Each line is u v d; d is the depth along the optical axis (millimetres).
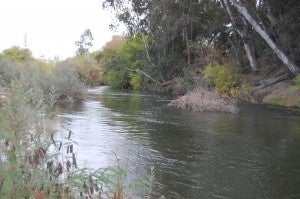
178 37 39281
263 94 27031
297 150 10477
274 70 31172
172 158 9227
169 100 27484
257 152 10133
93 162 8281
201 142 11375
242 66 33938
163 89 40438
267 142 11570
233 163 8891
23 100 4703
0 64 24406
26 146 4434
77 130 12539
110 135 11930
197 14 35188
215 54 37406
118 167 4719
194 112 19562
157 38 39406
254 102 26344
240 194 6730
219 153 9922
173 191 6766
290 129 14320
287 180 7621
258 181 7520
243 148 10625
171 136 12273
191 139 11844
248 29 31984
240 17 32375
